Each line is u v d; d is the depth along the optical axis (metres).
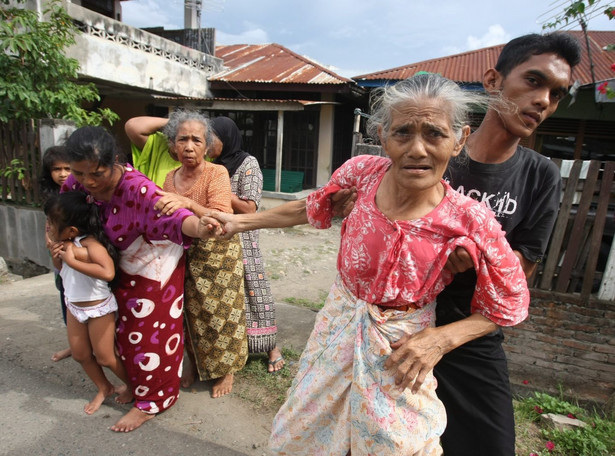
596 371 3.15
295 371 2.98
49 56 5.66
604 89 4.20
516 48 1.48
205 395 2.69
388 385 1.36
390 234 1.33
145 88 9.44
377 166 1.49
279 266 6.08
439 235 1.30
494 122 1.52
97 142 1.87
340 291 1.53
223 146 2.73
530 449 2.40
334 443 1.46
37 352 3.05
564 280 3.14
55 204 2.03
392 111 1.23
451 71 9.44
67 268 2.21
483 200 1.59
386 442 1.33
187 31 12.16
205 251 2.49
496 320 1.35
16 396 2.56
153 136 2.61
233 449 2.25
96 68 8.28
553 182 1.56
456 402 1.59
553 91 1.45
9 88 5.31
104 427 2.35
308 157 11.16
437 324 1.61
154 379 2.33
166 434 2.32
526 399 2.89
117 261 2.15
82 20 7.94
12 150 5.61
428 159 1.21
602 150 7.70
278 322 3.85
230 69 11.96
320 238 8.18
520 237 1.64
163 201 1.98
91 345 2.39
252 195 2.72
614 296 3.05
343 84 9.79
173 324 2.34
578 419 2.67
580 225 3.02
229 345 2.59
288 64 11.83
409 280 1.33
